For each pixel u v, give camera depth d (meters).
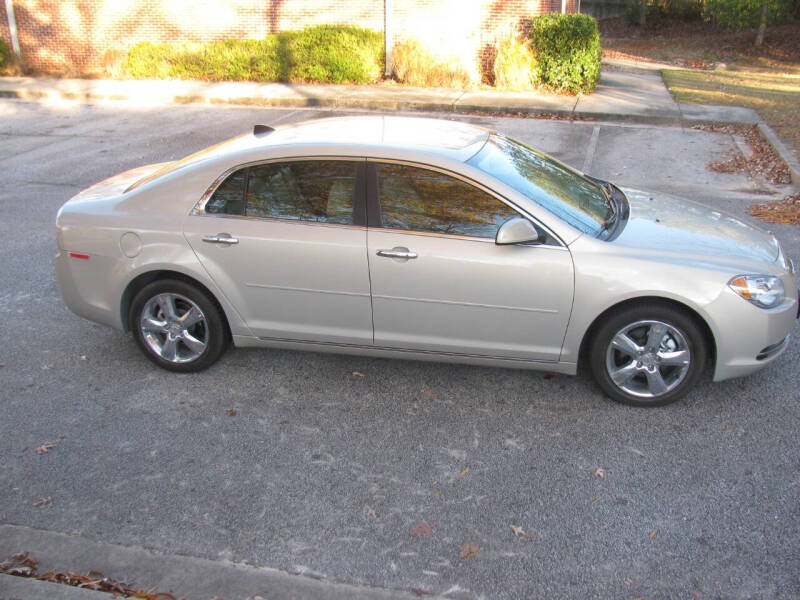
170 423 4.40
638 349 4.39
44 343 5.43
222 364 5.11
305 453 4.11
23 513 3.61
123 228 4.71
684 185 10.05
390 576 3.21
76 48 20.22
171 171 4.83
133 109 15.94
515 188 4.38
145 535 3.46
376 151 4.42
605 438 4.23
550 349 4.44
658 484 3.82
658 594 3.11
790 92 18.09
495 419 4.44
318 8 18.81
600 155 11.90
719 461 4.00
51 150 12.14
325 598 3.07
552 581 3.18
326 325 4.65
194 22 19.52
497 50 17.62
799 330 5.48
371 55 18.25
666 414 4.46
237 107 16.09
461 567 3.27
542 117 15.02
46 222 8.32
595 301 4.24
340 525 3.54
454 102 15.70
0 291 6.38
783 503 3.66
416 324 4.51
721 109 15.27
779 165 10.80
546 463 4.01
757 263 4.34
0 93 17.48
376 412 4.52
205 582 3.16
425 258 4.33
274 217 4.55
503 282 4.29
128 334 5.60
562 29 16.52
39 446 4.16
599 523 3.54
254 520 3.57
